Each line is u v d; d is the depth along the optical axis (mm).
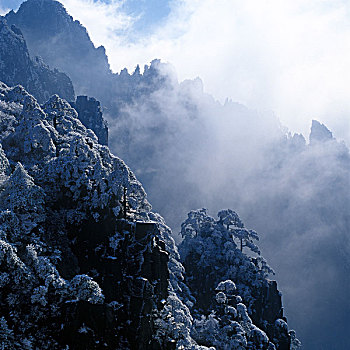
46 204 48969
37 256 41094
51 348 37562
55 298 39500
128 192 57938
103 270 46406
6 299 37344
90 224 48625
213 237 86812
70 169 51062
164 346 46031
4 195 45219
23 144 57000
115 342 41531
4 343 35375
